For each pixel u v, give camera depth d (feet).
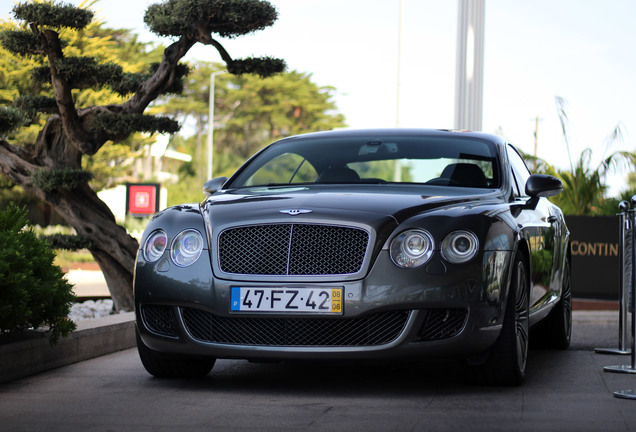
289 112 189.78
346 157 17.37
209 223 14.48
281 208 14.25
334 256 13.69
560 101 48.85
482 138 17.97
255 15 28.07
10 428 11.55
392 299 13.42
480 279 13.60
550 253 18.21
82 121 29.12
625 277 19.76
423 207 14.21
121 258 30.01
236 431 11.28
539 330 20.36
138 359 18.38
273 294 13.73
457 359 13.83
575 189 48.52
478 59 38.60
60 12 25.93
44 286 16.12
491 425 11.52
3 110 25.59
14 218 17.12
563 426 11.42
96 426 11.65
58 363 17.20
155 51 116.57
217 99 188.03
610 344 22.17
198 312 14.30
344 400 13.51
